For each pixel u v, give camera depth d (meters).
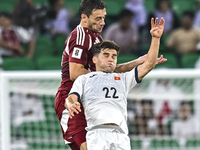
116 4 40.06
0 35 32.44
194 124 24.56
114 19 39.50
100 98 11.56
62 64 12.98
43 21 34.84
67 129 12.48
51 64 32.25
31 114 24.25
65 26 35.84
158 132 24.41
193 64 34.44
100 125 11.45
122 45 34.97
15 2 37.84
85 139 12.10
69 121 12.45
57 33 35.66
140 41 36.66
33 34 34.19
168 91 24.36
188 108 24.53
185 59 34.47
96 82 11.73
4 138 21.64
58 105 12.80
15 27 33.28
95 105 11.51
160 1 38.03
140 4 37.88
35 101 24.23
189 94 24.50
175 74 22.44
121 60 32.28
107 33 35.16
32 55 34.06
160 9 38.16
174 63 33.94
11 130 23.92
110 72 12.05
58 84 23.77
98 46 11.98
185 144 24.58
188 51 36.75
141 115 24.27
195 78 23.38
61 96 12.74
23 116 24.14
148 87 24.16
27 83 23.56
